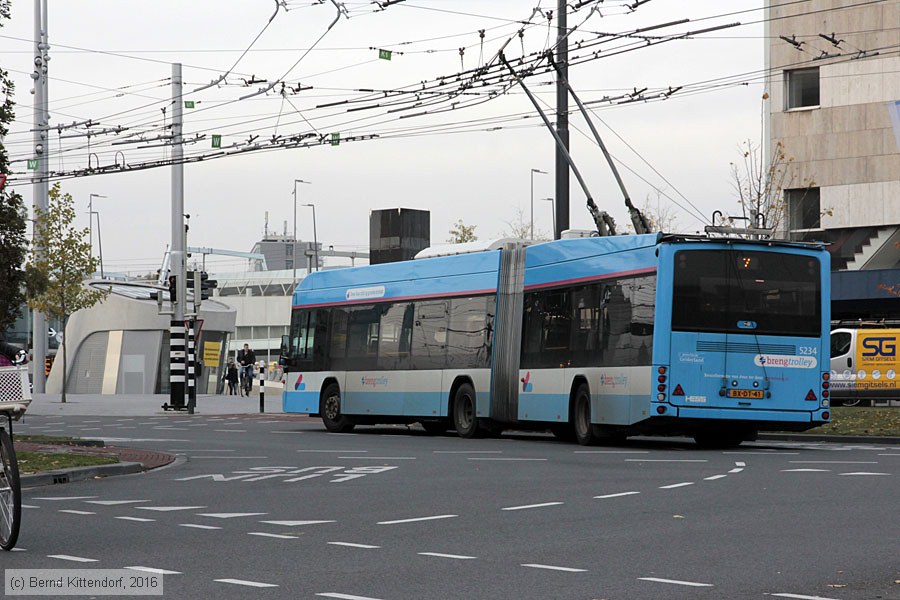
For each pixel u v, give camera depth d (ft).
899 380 144.46
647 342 80.84
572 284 89.61
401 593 30.25
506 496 53.31
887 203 169.99
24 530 43.01
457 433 109.09
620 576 32.68
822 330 82.53
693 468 66.69
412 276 108.06
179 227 155.74
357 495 54.49
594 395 86.02
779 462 70.38
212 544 39.14
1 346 40.01
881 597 29.66
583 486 57.36
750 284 81.41
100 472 66.08
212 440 97.66
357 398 111.65
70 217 179.22
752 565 34.45
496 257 99.14
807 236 176.35
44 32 187.93
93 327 218.38
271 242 481.46
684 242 80.64
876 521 43.70
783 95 177.37
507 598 29.55
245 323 380.17
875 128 170.71
